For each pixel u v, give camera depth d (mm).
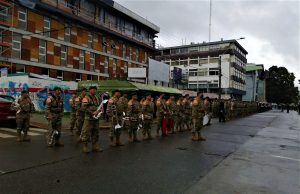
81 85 24281
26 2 27016
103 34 38438
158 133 14359
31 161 7926
